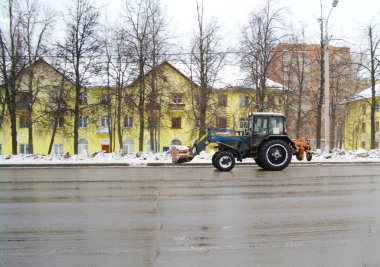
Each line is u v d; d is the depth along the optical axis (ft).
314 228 17.21
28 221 18.74
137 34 77.15
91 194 26.84
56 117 80.89
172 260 13.11
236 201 23.66
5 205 22.89
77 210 21.21
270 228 17.20
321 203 22.98
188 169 46.50
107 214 20.11
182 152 48.75
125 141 123.03
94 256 13.55
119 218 19.17
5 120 95.71
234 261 13.05
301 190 28.12
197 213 20.24
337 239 15.57
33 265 12.76
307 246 14.66
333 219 18.90
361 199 24.32
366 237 15.85
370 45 81.10
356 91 104.27
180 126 123.54
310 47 98.78
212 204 22.70
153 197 25.30
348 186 30.25
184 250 14.16
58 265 12.73
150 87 81.41
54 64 80.89
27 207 22.22
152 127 85.71
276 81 97.40
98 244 14.92
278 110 85.61
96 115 86.38
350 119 148.97
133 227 17.40
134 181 34.17
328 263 12.91
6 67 77.56
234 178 35.91
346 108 123.03
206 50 81.10
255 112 46.39
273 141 43.73
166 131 115.85
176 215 19.77
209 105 86.33
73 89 85.30
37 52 79.30
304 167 48.29
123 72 82.48
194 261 13.03
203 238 15.66
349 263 12.91
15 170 47.83
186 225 17.72
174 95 92.07
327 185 30.81
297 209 21.25
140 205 22.49
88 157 62.80
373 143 85.10
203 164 52.95
